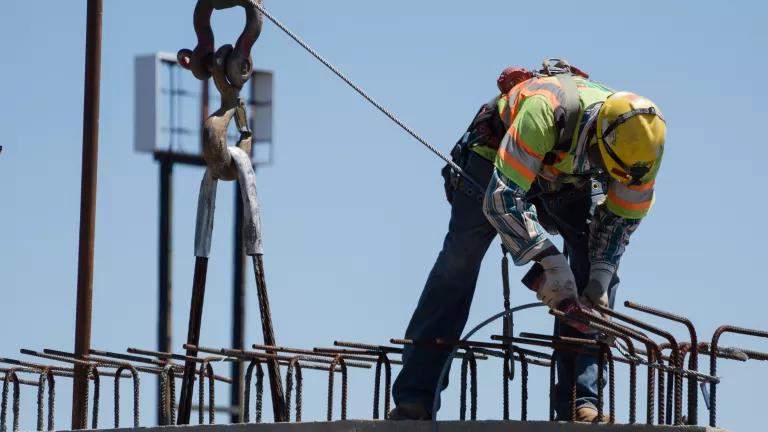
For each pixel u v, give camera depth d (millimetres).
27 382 29859
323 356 27453
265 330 28328
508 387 26438
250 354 27328
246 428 26812
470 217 27141
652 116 25719
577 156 26359
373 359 27672
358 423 26484
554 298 25547
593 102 26047
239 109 29000
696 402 25438
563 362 27328
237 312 51094
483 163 27094
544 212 28562
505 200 25625
